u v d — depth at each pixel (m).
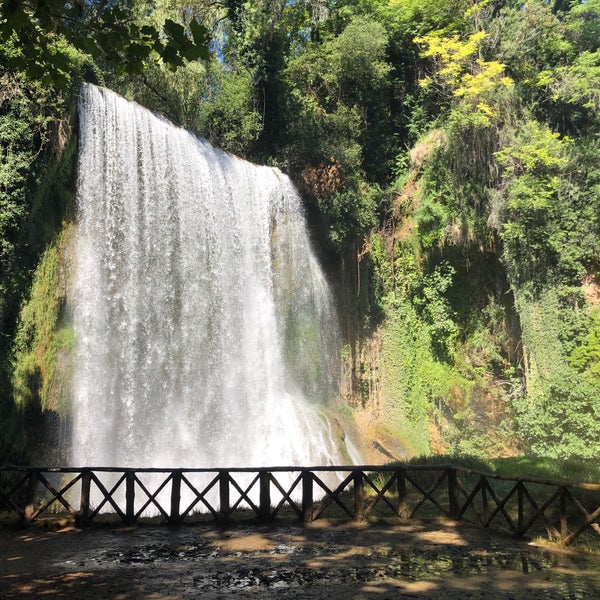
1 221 15.39
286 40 30.39
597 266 25.55
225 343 22.55
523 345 26.30
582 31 29.72
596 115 28.08
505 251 26.44
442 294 28.70
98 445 17.53
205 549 8.42
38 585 6.84
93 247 18.20
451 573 7.11
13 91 15.66
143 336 19.47
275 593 6.41
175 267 20.89
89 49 6.70
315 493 22.06
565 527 8.42
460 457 16.77
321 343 27.78
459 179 27.53
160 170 20.83
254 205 25.19
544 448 24.78
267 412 23.78
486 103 27.47
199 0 28.39
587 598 6.16
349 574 7.11
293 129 27.77
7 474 14.52
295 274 27.03
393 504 11.66
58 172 17.27
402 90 31.30
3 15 6.20
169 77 25.89
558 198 26.20
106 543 8.87
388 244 29.66
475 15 29.34
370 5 32.75
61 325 17.06
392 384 28.66
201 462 20.62
